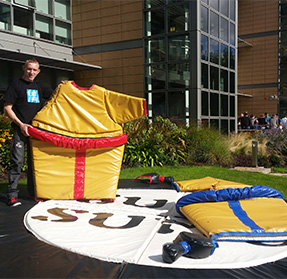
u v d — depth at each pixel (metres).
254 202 3.48
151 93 14.59
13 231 2.99
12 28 13.03
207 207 3.32
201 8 13.75
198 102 13.48
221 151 9.72
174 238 2.87
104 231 2.96
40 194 3.96
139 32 14.62
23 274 2.18
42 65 14.46
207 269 2.29
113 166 4.16
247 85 25.98
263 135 11.80
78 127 4.03
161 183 5.20
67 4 15.83
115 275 2.18
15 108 3.95
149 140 8.73
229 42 16.25
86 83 16.11
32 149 3.94
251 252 2.58
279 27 24.56
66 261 2.38
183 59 13.70
